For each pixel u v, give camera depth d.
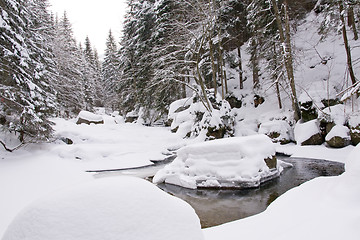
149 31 24.80
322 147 13.36
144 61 24.45
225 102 17.80
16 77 13.05
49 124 15.76
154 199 2.27
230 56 22.53
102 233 1.89
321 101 15.52
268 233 3.47
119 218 2.00
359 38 19.83
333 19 15.14
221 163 8.89
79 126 20.95
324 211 3.71
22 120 13.22
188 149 10.01
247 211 6.39
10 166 11.27
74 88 30.97
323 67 19.83
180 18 21.19
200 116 19.20
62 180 9.83
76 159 14.23
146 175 11.45
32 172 10.60
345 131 12.70
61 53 28.45
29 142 14.36
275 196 7.40
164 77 19.12
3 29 12.62
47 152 14.90
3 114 13.59
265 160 9.16
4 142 13.94
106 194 2.21
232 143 8.98
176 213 2.21
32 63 14.14
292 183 8.49
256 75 22.58
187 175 9.48
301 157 12.70
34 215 2.06
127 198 2.19
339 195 4.03
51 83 18.77
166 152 16.44
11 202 6.86
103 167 13.10
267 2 17.00
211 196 7.88
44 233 1.90
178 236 2.01
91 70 47.16
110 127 21.67
